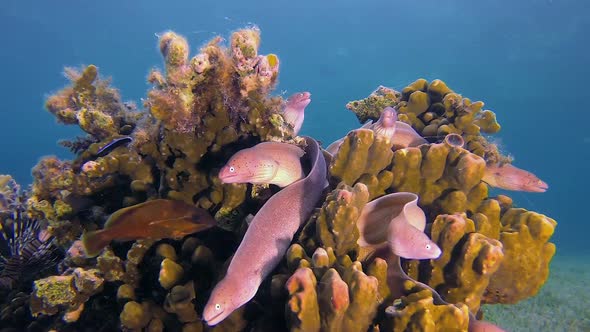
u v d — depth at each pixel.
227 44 0.78
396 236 0.60
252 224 0.63
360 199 0.60
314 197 0.73
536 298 2.33
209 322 0.54
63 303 0.69
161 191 0.81
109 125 0.93
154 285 0.70
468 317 0.53
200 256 0.66
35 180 0.92
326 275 0.52
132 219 0.63
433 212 0.78
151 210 0.64
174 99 0.73
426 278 0.66
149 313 0.64
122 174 0.86
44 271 0.88
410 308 0.51
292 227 0.68
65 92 1.02
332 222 0.59
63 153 12.77
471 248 0.60
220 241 0.77
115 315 0.73
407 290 0.58
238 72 0.75
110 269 0.70
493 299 0.75
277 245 0.65
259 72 0.76
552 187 12.55
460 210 0.75
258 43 0.79
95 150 0.89
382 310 0.57
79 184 0.83
